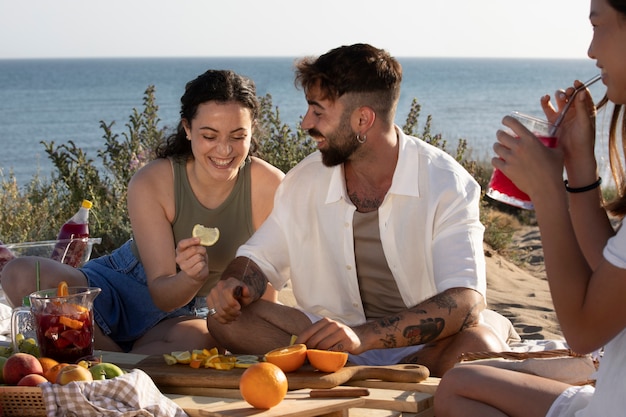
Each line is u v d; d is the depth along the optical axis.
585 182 2.94
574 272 2.57
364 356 3.99
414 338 3.62
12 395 3.01
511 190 3.13
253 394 3.00
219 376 3.28
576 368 3.13
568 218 2.63
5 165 26.09
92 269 4.64
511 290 7.34
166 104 55.06
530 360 3.17
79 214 4.81
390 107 3.93
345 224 4.05
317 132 3.92
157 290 4.26
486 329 3.77
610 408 2.51
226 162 4.25
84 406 2.93
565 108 2.96
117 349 4.51
